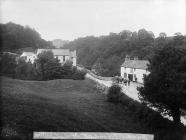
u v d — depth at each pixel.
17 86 30.33
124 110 28.53
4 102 18.47
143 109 26.19
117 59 84.38
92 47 105.06
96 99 31.83
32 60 61.72
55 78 48.41
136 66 62.03
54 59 49.81
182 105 23.20
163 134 21.48
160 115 25.30
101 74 77.25
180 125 23.64
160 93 23.34
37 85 36.91
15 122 15.09
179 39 27.62
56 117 18.42
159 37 67.19
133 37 89.94
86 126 18.62
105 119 23.38
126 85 48.19
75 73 49.28
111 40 98.81
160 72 23.78
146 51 76.50
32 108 18.86
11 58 41.00
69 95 33.19
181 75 22.97
